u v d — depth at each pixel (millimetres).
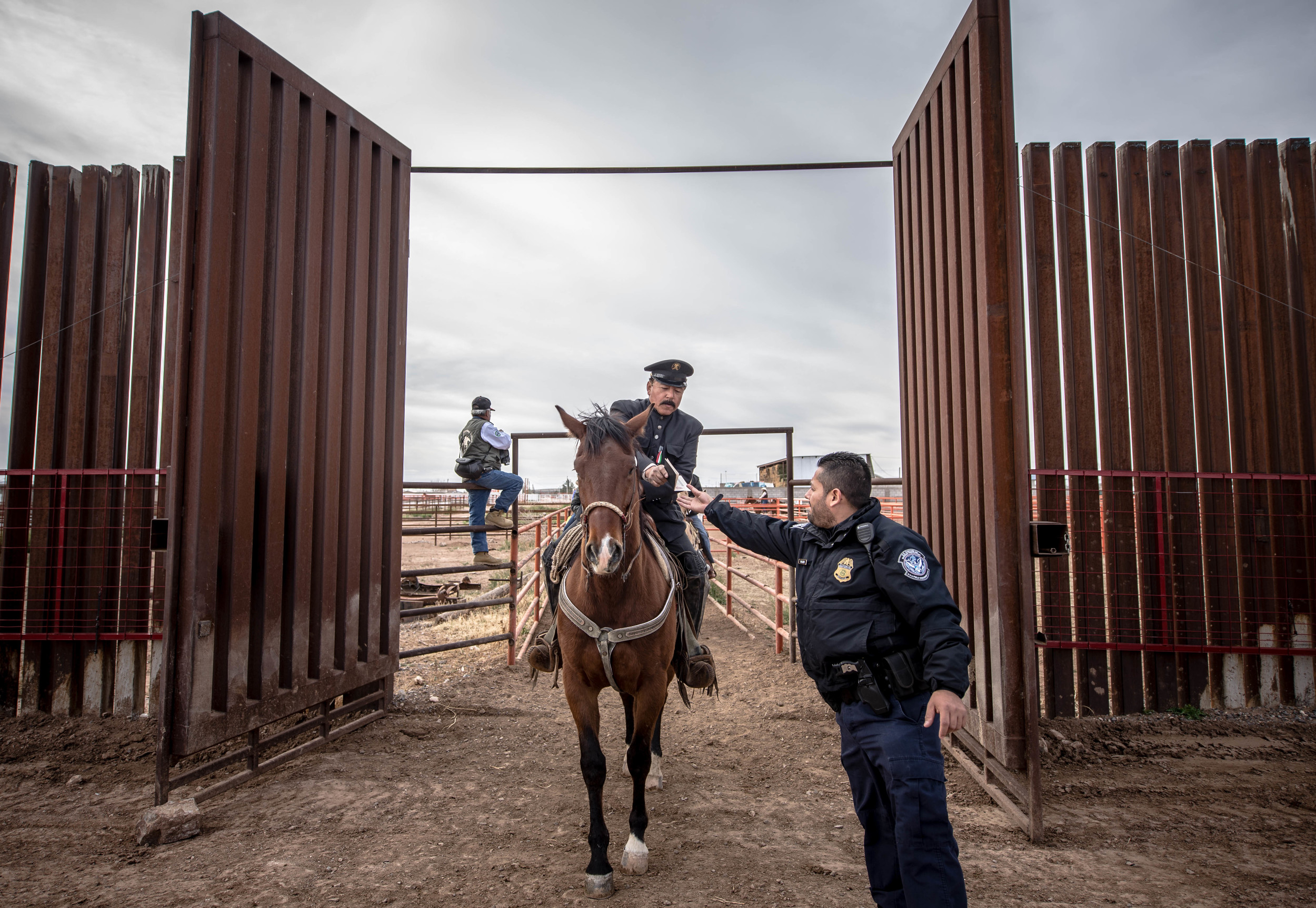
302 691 4363
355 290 4898
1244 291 5855
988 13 3859
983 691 4082
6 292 5547
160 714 3539
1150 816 3738
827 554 2520
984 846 3389
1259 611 5613
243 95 4035
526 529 7312
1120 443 5727
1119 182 5914
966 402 4289
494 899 2904
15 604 5395
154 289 5609
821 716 5566
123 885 2971
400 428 5434
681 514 4156
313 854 3271
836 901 2900
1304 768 4449
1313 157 5914
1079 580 5621
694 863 3232
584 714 3160
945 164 4562
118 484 5480
